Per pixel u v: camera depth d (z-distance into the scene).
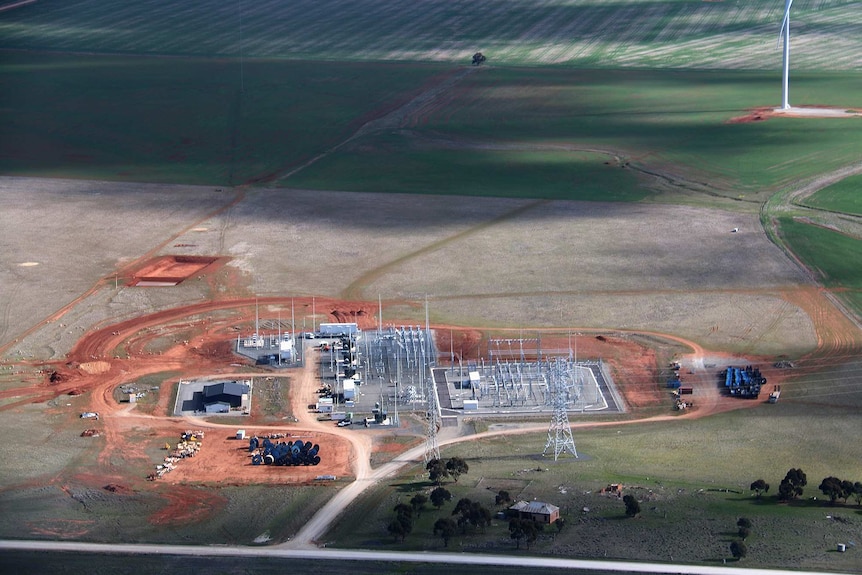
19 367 178.62
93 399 168.50
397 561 119.12
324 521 129.62
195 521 130.25
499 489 136.62
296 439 156.25
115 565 119.56
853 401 164.00
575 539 122.81
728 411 162.88
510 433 157.75
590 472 142.62
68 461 148.38
